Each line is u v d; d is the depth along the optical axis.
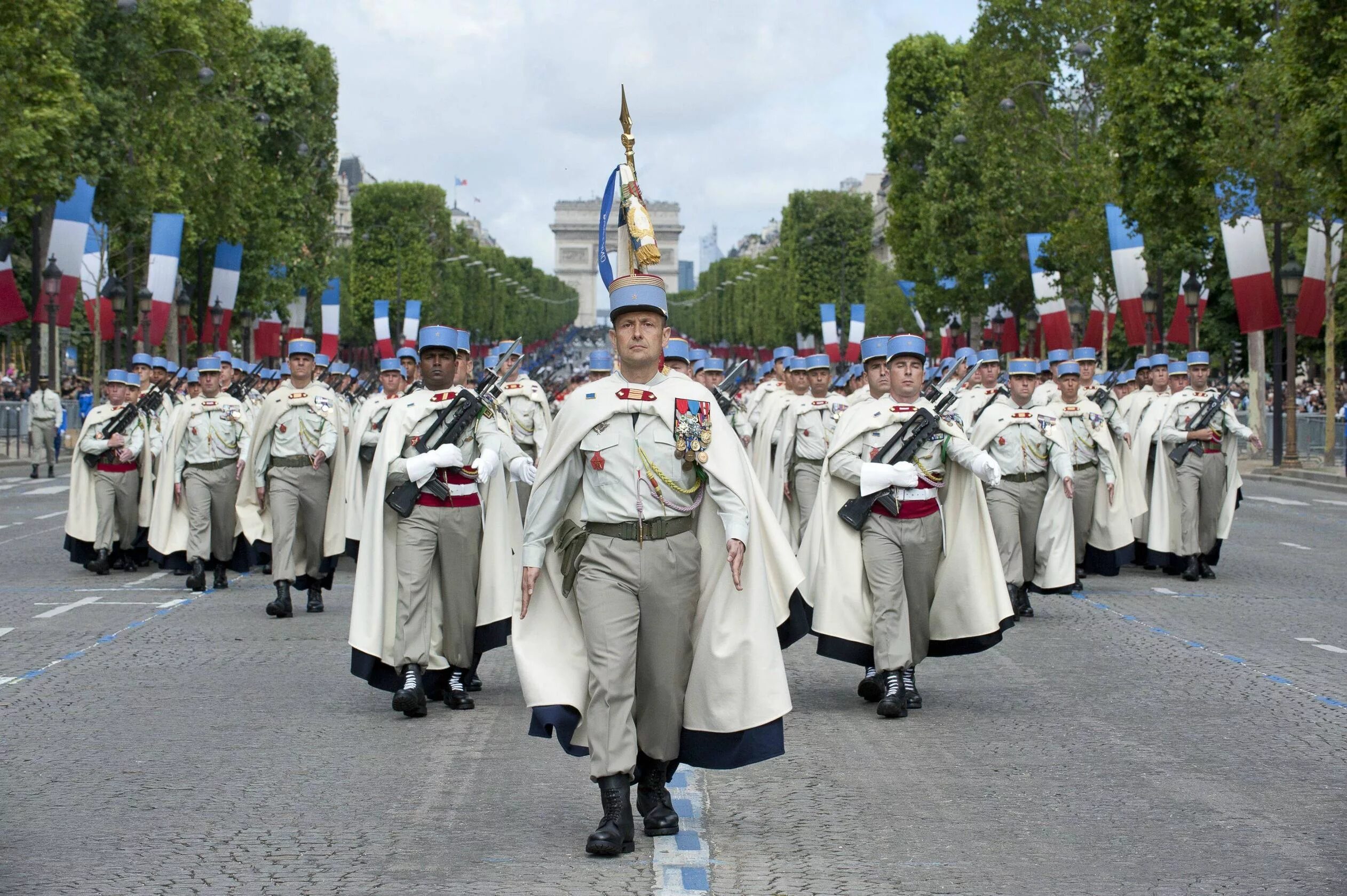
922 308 60.53
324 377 22.55
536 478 6.64
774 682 6.59
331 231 61.50
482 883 6.12
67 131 32.53
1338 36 25.86
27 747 8.72
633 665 6.54
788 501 16.14
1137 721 9.50
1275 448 38.97
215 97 47.38
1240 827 7.01
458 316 110.19
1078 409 16.50
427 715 9.74
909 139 62.09
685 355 16.47
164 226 38.66
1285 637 13.06
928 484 9.83
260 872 6.29
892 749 8.73
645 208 7.97
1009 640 12.96
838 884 6.11
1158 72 35.84
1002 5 48.28
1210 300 61.06
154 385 18.53
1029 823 7.09
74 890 6.04
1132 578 17.72
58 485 33.59
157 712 9.75
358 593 9.66
